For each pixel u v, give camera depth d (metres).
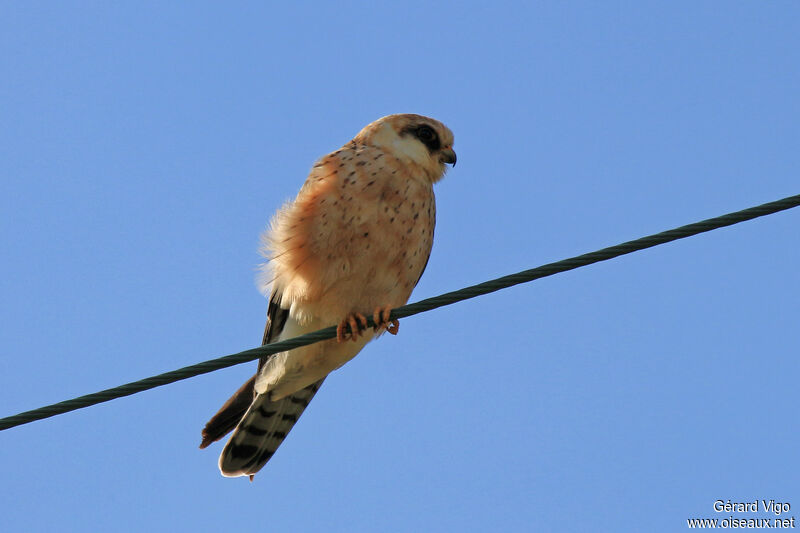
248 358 8.78
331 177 11.23
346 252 11.07
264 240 11.38
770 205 7.87
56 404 8.21
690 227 8.03
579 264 8.34
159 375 8.42
